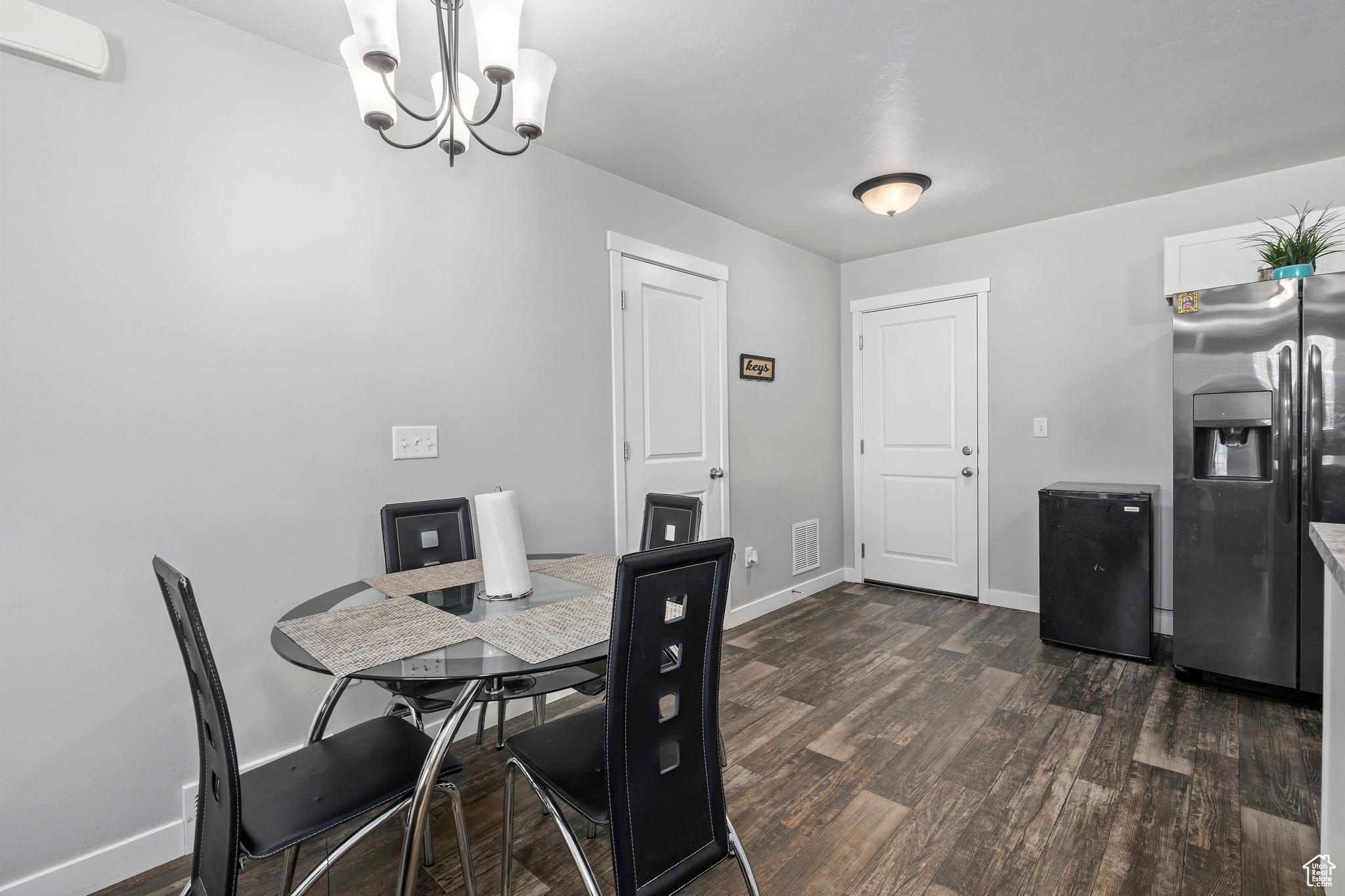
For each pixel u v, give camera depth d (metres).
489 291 2.34
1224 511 2.51
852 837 1.67
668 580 1.12
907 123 2.35
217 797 1.06
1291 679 2.39
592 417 2.72
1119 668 2.79
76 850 1.52
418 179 2.14
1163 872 1.52
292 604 1.87
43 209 1.46
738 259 3.50
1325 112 2.28
